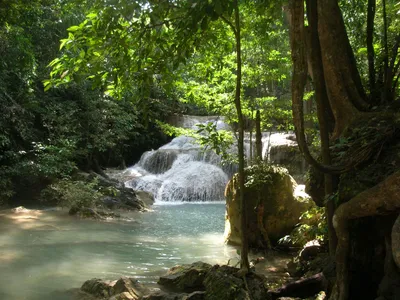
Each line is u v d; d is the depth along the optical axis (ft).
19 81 49.93
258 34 22.95
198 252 25.95
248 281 15.64
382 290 12.20
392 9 21.62
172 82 15.87
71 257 23.94
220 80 29.19
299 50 12.05
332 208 14.53
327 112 17.63
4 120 47.73
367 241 13.65
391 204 10.80
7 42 42.93
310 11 14.49
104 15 12.78
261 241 26.07
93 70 14.32
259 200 25.84
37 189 48.14
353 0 23.73
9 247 25.73
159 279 18.51
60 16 50.72
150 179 60.29
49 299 16.61
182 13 12.82
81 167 56.49
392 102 15.46
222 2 11.60
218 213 45.14
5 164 48.03
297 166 43.80
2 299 16.52
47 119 54.65
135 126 69.56
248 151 54.03
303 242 23.50
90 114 57.82
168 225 36.63
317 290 15.58
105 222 36.78
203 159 63.98
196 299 15.02
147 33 13.25
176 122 78.43
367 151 13.14
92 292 17.15
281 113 29.04
